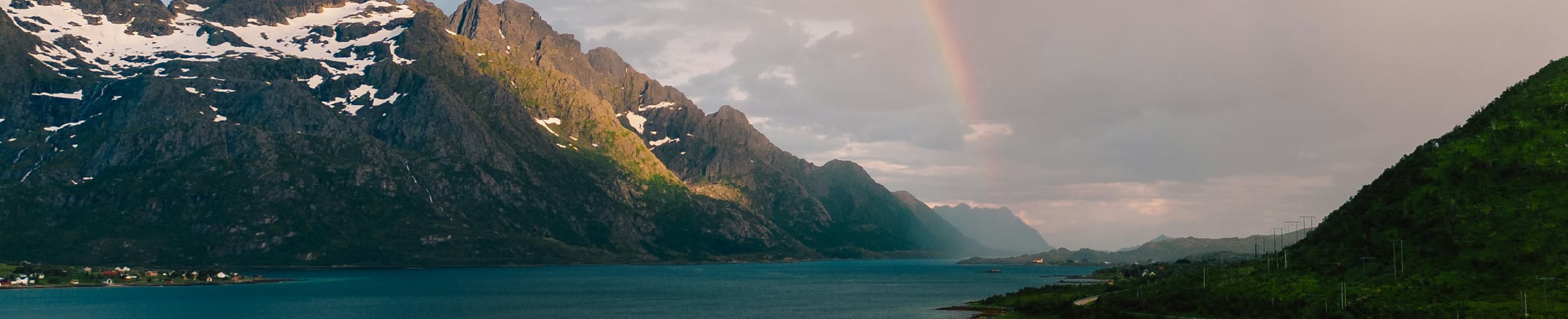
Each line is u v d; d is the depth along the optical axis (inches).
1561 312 6466.5
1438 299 7244.1
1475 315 6761.8
